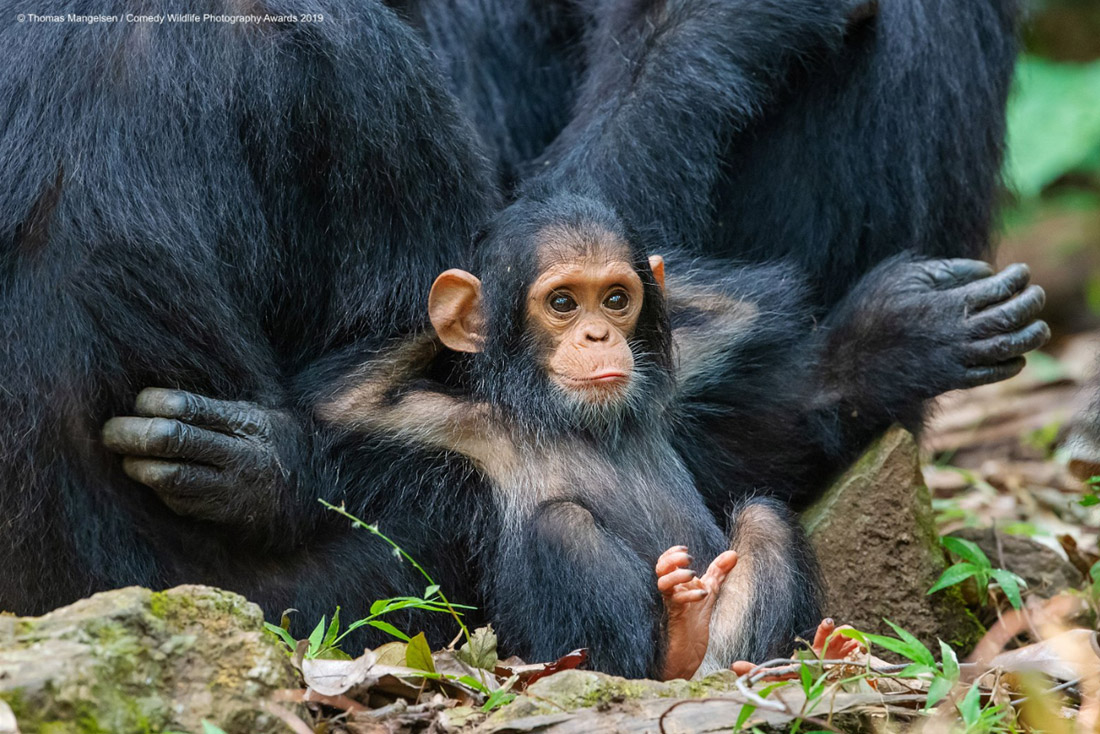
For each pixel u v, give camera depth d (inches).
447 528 392.8
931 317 445.4
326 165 387.5
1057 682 350.0
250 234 380.2
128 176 364.5
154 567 366.6
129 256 360.2
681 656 346.6
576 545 362.0
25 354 354.3
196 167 372.2
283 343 397.1
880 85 477.7
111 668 270.1
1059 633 415.5
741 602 365.4
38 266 357.7
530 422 389.7
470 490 394.9
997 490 647.1
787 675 334.6
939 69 481.7
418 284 400.8
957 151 487.5
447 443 394.6
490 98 530.3
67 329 354.9
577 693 309.0
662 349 407.8
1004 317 441.1
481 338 397.1
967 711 296.8
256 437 362.3
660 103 458.0
